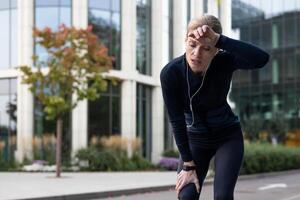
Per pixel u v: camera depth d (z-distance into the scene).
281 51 51.00
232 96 53.69
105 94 29.67
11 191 14.25
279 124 49.19
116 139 28.45
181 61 3.77
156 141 32.81
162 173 24.92
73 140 28.30
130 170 27.73
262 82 52.50
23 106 29.03
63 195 13.27
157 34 29.77
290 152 32.38
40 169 25.91
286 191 16.17
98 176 21.84
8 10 30.09
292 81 50.84
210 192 14.91
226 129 3.86
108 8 29.66
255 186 18.53
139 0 29.91
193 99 3.79
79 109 28.38
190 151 3.93
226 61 3.67
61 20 29.06
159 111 32.84
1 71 29.94
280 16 50.06
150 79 31.61
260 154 27.61
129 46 30.27
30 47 29.09
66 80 20.22
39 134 28.73
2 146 28.22
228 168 3.76
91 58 20.61
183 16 26.91
